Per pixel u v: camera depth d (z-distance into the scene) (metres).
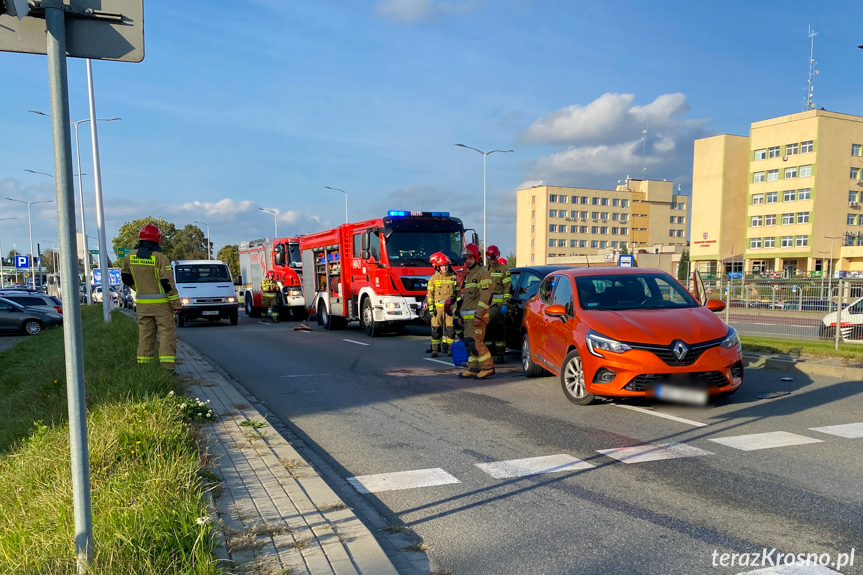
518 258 113.50
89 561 2.71
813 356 10.62
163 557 2.95
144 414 5.55
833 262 73.50
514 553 3.59
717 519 4.02
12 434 6.26
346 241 17.67
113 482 3.90
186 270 22.78
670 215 116.38
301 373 10.30
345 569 3.06
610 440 5.95
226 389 8.00
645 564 3.42
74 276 2.54
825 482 4.68
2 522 3.74
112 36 2.61
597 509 4.23
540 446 5.79
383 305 15.62
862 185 74.75
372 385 9.12
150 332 8.53
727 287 16.38
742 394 8.01
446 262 11.95
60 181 2.45
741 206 81.56
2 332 23.89
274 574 2.99
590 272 8.56
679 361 6.66
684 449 5.59
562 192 107.38
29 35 2.46
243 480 4.39
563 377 7.70
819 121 71.62
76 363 2.58
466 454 5.59
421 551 3.64
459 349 10.28
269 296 24.02
